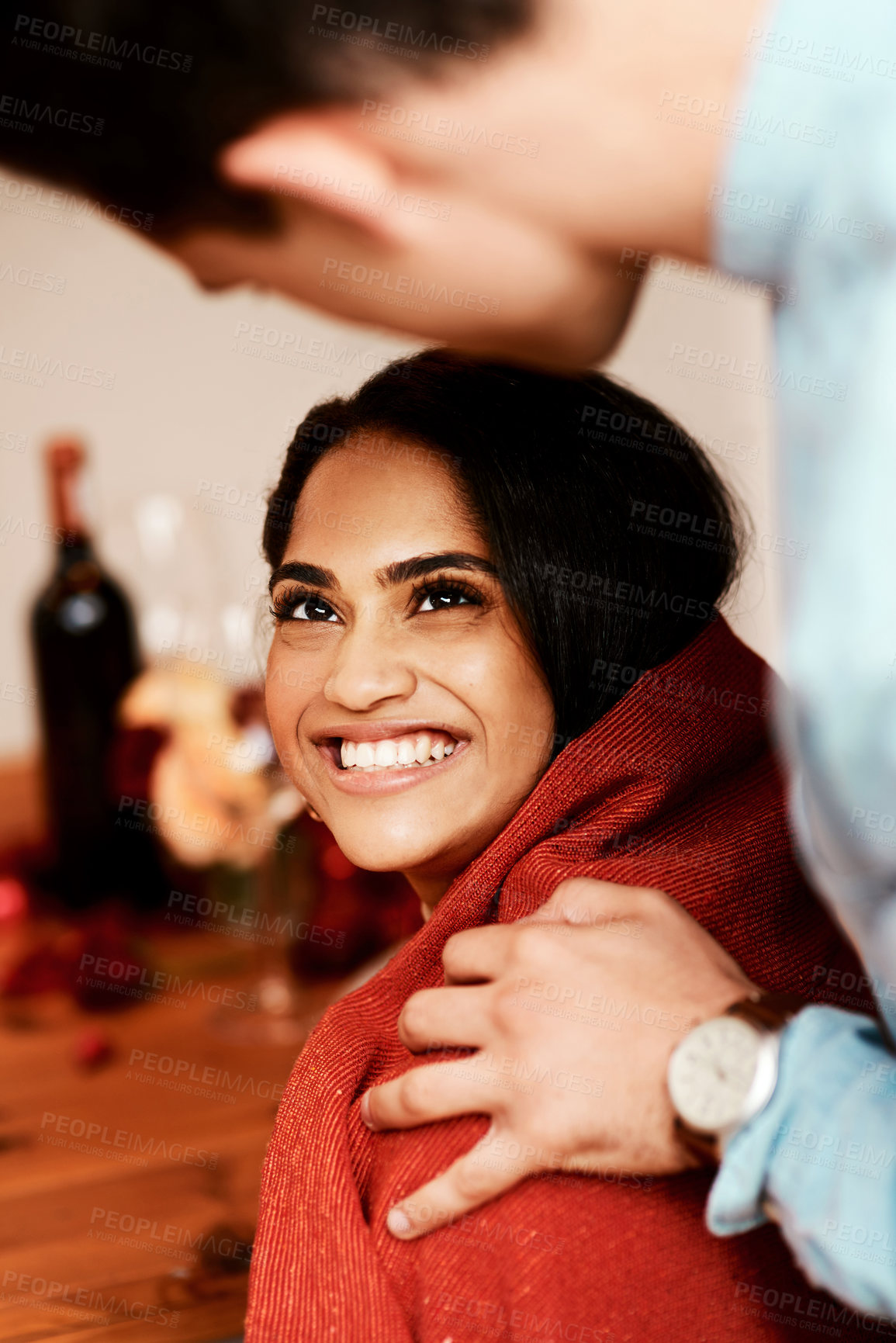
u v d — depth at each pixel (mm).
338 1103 768
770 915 804
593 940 700
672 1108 643
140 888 1437
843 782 458
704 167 438
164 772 1285
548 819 783
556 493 783
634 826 793
